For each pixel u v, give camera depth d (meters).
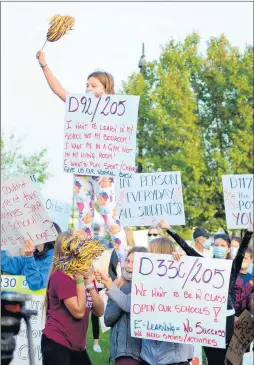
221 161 38.78
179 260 9.98
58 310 9.68
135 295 10.02
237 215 15.20
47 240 12.14
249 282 12.16
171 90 38.66
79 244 9.53
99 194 11.21
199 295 9.90
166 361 9.94
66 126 11.32
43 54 11.38
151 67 39.34
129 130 11.15
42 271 12.10
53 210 14.53
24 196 12.16
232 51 40.72
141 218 14.43
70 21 11.41
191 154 38.00
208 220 38.06
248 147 39.53
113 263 13.58
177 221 14.38
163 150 38.69
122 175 14.39
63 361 9.59
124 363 10.07
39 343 12.29
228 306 10.19
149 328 9.95
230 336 10.19
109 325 10.23
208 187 38.28
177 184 14.38
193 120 38.69
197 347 12.27
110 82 11.36
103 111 11.22
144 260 10.05
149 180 14.46
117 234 11.20
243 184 15.20
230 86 40.44
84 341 9.79
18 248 12.50
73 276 9.55
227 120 40.41
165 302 9.95
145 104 38.66
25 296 12.05
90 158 11.20
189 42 39.91
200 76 40.34
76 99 11.29
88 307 9.90
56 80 11.45
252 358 12.90
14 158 38.94
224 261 9.91
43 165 39.59
